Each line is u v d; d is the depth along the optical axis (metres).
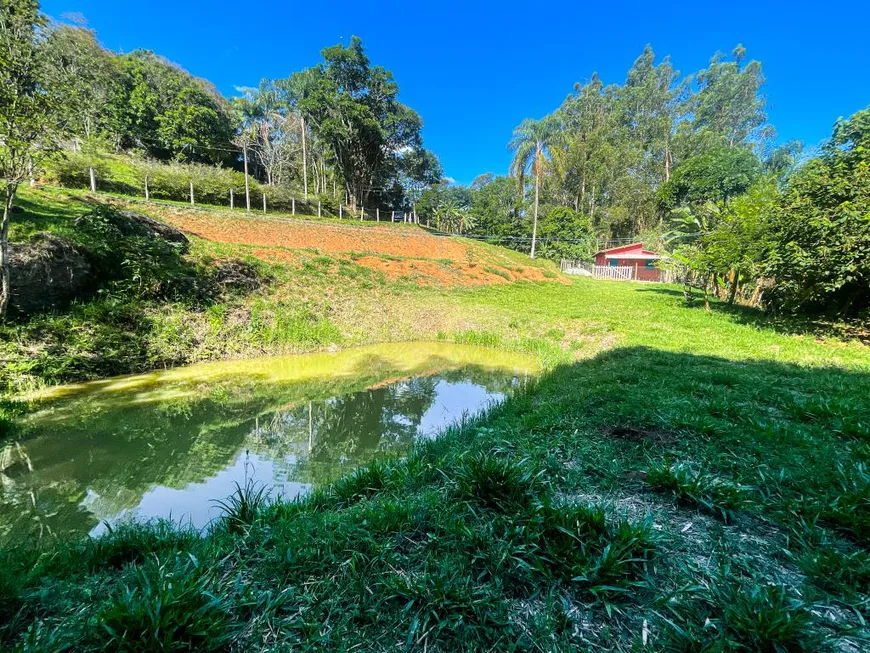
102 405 6.70
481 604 1.71
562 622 1.64
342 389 8.35
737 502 2.41
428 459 3.83
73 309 8.36
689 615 1.61
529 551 1.99
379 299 15.31
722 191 25.44
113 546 2.48
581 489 2.81
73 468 4.78
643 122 46.78
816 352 7.52
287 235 20.69
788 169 18.08
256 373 9.16
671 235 22.33
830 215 8.63
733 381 5.42
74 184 18.62
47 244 8.29
